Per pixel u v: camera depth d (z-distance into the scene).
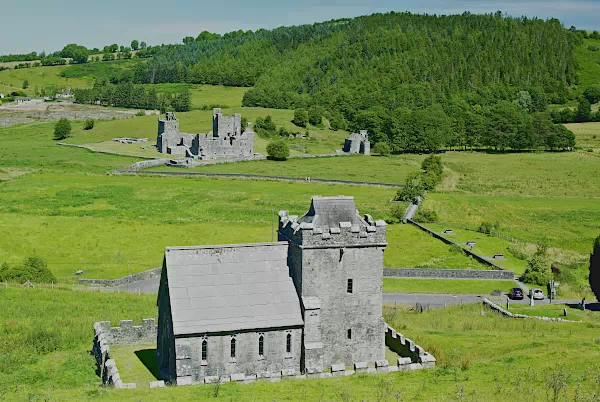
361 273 65.00
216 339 61.12
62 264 124.31
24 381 63.69
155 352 71.06
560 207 181.50
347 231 64.12
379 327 66.00
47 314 85.81
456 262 126.19
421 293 109.31
